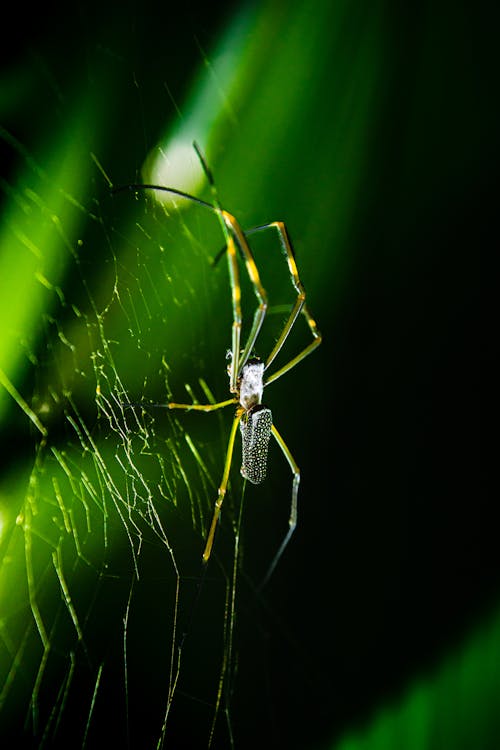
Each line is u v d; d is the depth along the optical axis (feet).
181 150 2.01
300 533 2.13
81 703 1.83
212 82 2.02
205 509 2.04
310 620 2.09
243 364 1.92
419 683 2.08
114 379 1.92
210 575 2.01
